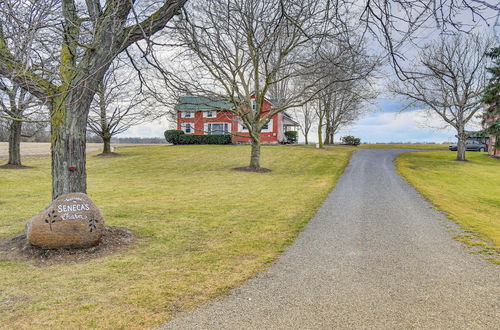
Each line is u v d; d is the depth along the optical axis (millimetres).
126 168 24938
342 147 45875
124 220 9500
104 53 6234
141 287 4852
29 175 20672
